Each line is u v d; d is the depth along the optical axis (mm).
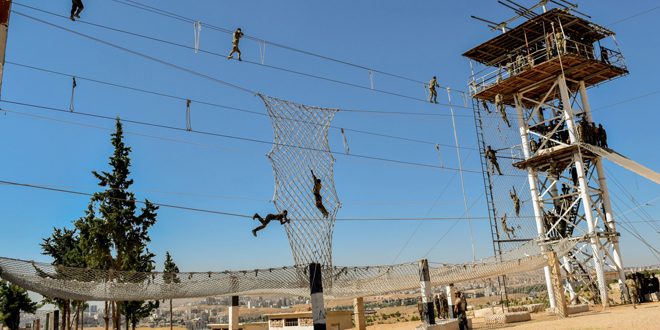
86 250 34469
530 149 35750
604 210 33219
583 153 33469
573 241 29469
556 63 32594
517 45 36219
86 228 34500
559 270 27125
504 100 37469
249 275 17984
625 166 31375
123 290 17641
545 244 27562
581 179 32156
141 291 18016
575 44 33625
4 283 45375
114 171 34219
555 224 33375
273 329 43125
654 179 31375
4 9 10828
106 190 33219
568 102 33500
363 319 32438
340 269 18844
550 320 26000
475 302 85062
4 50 10836
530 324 25062
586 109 34688
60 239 40500
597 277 31406
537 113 37406
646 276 32875
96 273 16297
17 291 45500
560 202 34969
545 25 33750
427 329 23000
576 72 34031
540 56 33562
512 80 34719
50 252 39750
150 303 48875
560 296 27031
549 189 34562
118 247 32750
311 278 16719
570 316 26906
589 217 31547
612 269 32531
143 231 33875
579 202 33844
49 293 17203
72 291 17234
